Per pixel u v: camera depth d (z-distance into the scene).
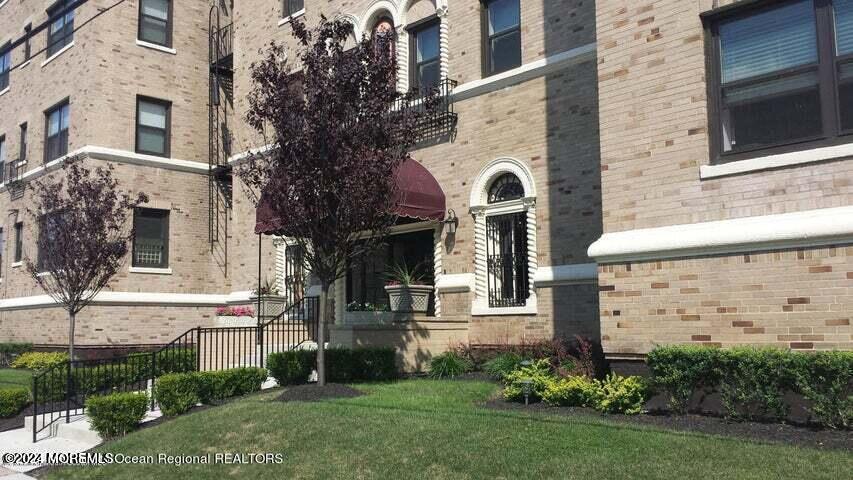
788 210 8.39
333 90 10.23
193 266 22.17
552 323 13.22
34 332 22.55
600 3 10.23
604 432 7.56
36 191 19.70
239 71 21.00
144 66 21.78
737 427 7.73
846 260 7.82
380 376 12.59
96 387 13.89
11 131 25.47
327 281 10.93
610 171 9.89
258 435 8.74
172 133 22.16
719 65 9.34
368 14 17.22
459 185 15.07
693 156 9.16
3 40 26.41
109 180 16.77
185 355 14.79
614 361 9.56
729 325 8.55
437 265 15.20
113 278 20.30
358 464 7.39
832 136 8.43
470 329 14.47
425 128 15.58
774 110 8.89
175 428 9.70
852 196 7.98
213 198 22.84
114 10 21.31
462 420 8.40
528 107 14.11
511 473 6.62
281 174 10.35
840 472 6.02
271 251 19.41
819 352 7.55
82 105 21.00
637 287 9.37
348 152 10.09
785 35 8.91
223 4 23.69
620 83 9.91
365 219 10.48
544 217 13.61
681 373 8.34
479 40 15.16
